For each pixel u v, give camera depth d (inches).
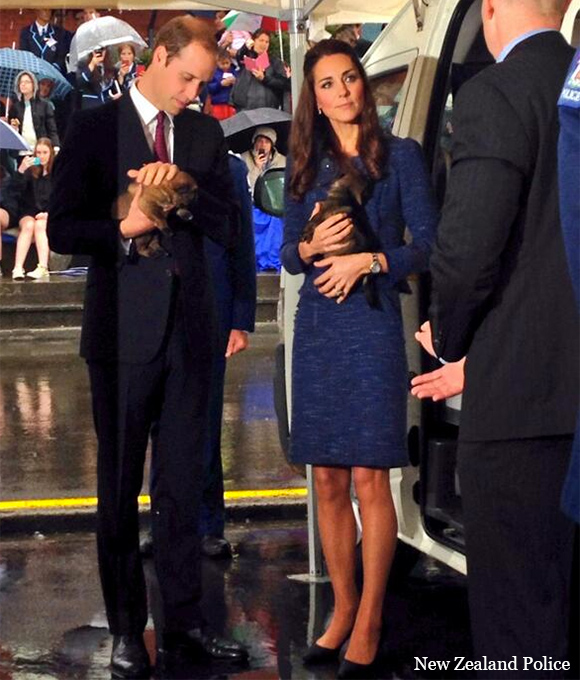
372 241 211.5
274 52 665.6
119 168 212.4
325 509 219.5
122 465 214.2
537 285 165.6
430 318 174.9
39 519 304.2
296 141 215.5
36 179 650.2
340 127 214.1
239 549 289.9
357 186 211.0
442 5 249.1
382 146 212.1
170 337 213.6
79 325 609.0
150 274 212.2
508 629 168.1
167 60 212.2
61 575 271.7
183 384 215.0
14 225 654.5
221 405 280.1
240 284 280.5
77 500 314.7
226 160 221.8
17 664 223.3
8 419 419.2
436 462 239.5
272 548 290.7
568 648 169.5
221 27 679.7
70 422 413.4
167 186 207.3
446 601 255.1
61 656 227.0
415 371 242.1
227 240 217.5
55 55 695.7
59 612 248.5
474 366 168.6
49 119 663.1
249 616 245.9
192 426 217.2
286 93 666.2
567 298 165.2
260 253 631.2
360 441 209.6
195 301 214.2
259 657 224.8
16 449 376.5
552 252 165.5
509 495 167.5
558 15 172.7
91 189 211.8
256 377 486.6
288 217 217.6
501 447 167.2
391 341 211.0
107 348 212.8
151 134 215.5
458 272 164.7
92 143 210.8
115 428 214.2
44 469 351.6
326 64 210.8
